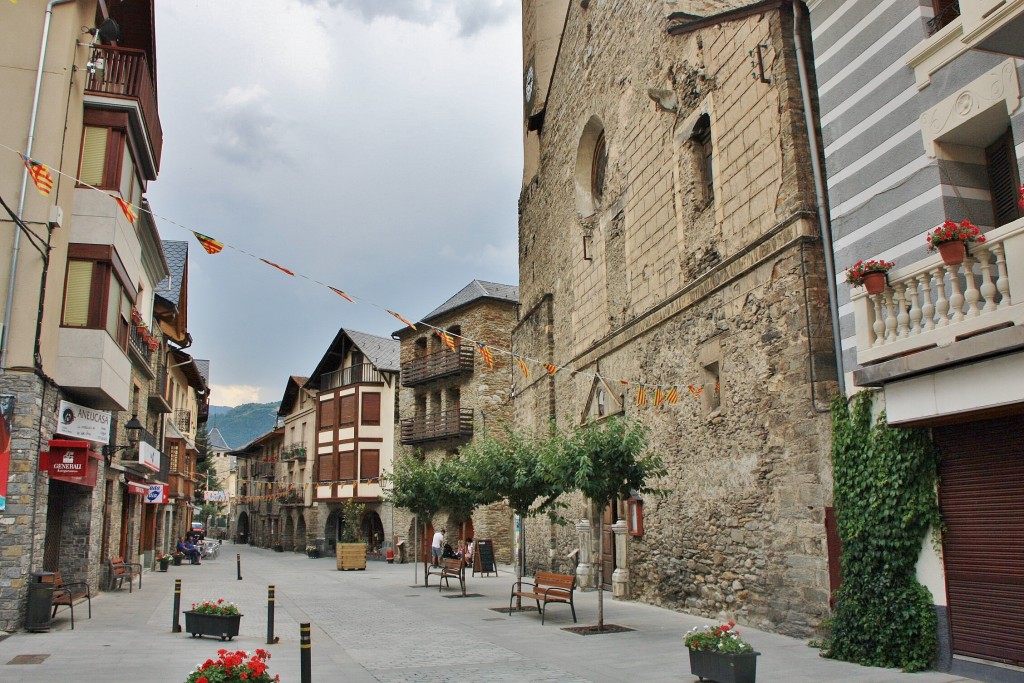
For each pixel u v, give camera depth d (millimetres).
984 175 8633
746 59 12438
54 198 13219
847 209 9891
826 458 10055
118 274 15016
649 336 15656
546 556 21906
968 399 7453
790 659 9055
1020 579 7523
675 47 14984
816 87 11125
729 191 12820
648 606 14766
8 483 12242
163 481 28703
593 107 19594
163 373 28125
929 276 7871
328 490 42594
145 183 17656
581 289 19984
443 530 33906
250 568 32531
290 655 10258
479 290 34312
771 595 11164
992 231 7105
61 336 13883
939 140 8547
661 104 15469
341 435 42562
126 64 15430
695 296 13672
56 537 15992
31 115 13188
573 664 9289
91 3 14688
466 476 18453
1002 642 7652
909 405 8219
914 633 8453
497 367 32781
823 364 10367
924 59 8797
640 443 12500
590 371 18906
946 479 8406
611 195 18172
